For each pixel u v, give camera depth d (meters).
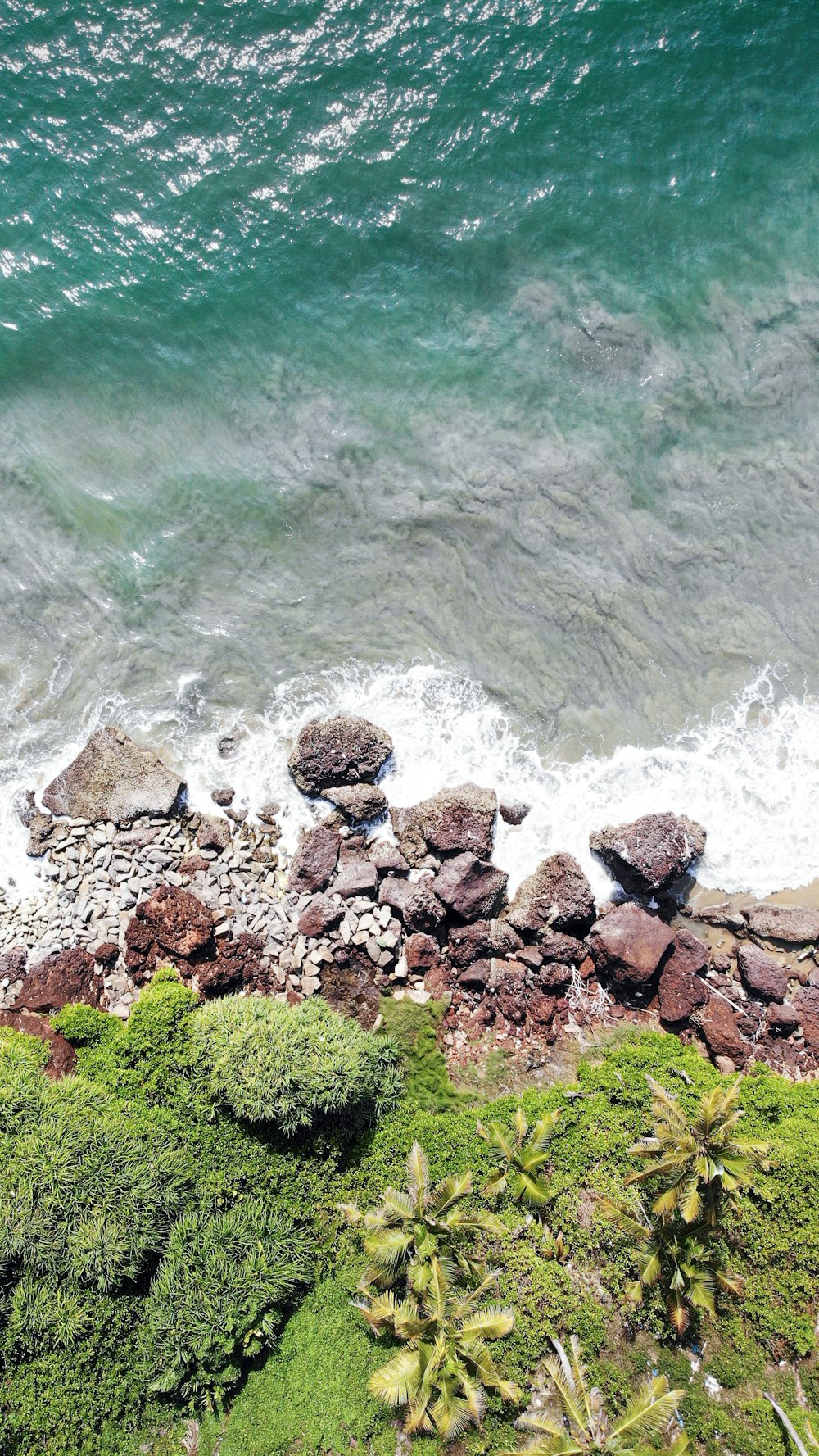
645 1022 18.17
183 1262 15.02
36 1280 14.67
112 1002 17.89
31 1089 15.69
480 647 20.02
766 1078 17.17
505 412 20.34
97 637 20.12
